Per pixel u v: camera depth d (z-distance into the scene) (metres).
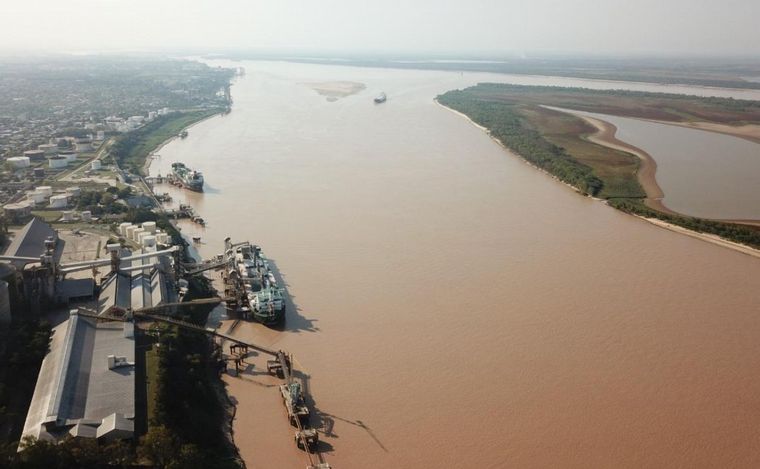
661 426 87.25
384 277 133.75
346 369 100.00
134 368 89.19
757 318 118.00
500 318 116.50
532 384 96.38
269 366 99.31
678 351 106.06
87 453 68.75
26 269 106.69
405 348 106.06
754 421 88.62
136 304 108.44
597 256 148.88
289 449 82.38
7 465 64.69
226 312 119.88
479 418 88.44
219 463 77.38
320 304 121.25
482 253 148.75
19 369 88.12
